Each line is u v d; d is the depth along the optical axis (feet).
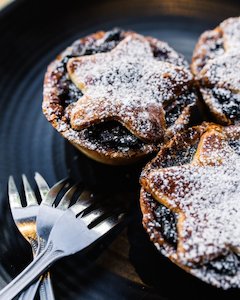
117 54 0.76
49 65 0.84
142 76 0.73
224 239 0.59
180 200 0.62
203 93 0.76
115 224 0.70
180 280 0.67
